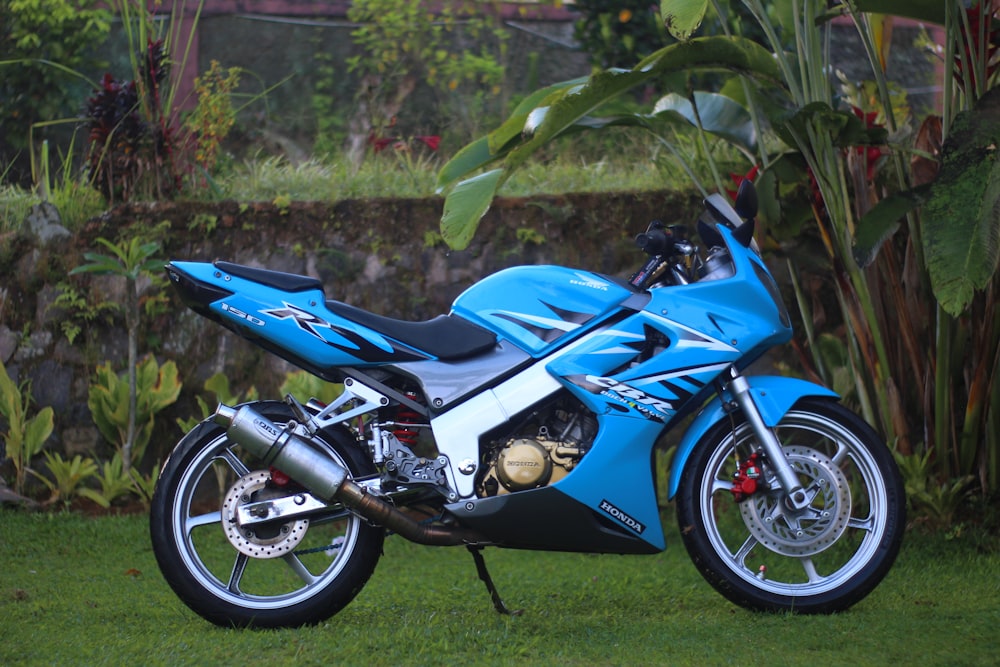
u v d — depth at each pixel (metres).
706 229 3.60
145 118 5.82
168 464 3.27
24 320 5.37
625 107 4.76
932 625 3.29
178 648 3.01
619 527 3.30
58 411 5.31
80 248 5.41
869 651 3.02
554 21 9.13
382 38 8.82
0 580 3.98
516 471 3.20
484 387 3.28
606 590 3.87
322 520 3.29
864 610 3.50
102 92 5.85
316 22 8.98
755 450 3.62
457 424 3.23
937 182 3.67
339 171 6.30
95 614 3.45
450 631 3.19
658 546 3.33
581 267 5.45
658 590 3.86
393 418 3.36
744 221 3.50
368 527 3.29
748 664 2.90
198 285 3.26
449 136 7.70
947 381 4.53
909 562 4.14
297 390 5.05
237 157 8.55
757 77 4.36
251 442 3.18
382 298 5.44
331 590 3.26
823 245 4.74
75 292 5.36
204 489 5.12
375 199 5.50
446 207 3.85
